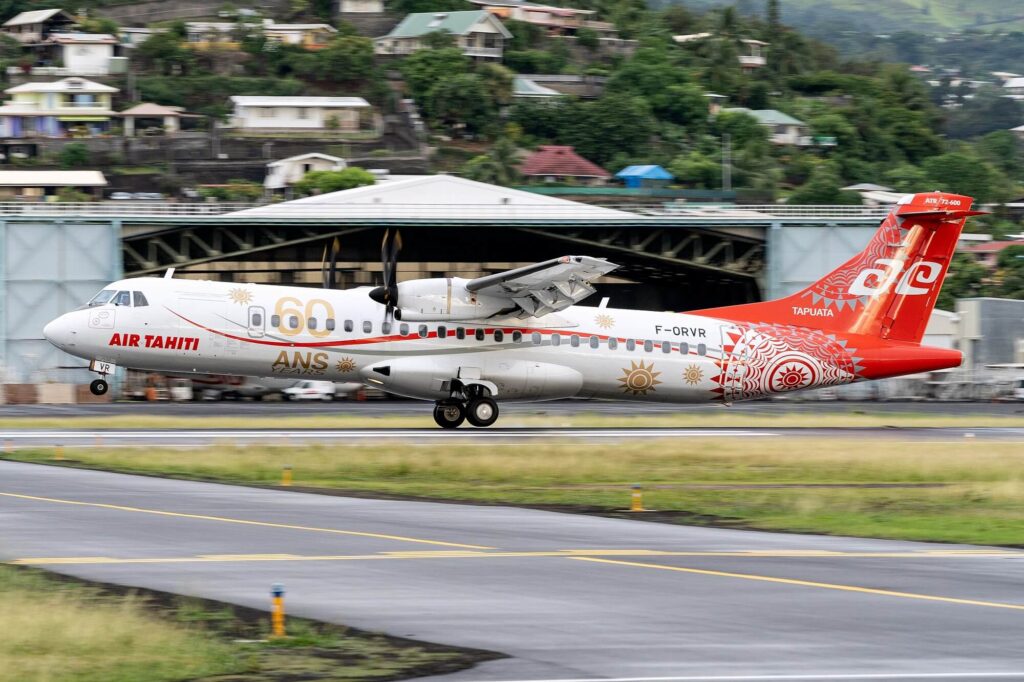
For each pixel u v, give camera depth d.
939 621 50.16
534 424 156.62
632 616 50.03
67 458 104.44
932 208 144.75
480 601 52.19
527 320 138.38
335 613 49.84
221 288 133.38
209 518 72.88
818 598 54.03
